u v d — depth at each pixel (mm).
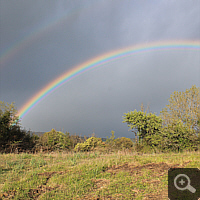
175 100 23734
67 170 9633
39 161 12062
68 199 6461
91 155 14883
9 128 23125
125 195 6547
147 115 22766
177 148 18266
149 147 20312
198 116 21609
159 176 8211
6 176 9133
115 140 25094
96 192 6828
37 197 6770
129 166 9852
